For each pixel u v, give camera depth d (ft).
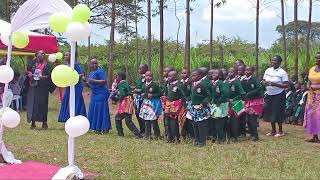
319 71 32.48
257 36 53.98
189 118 30.76
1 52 45.62
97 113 36.37
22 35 23.43
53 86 38.14
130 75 80.79
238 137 34.76
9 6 71.41
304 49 69.87
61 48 70.49
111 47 66.44
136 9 75.46
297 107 42.50
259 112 33.30
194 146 30.09
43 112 37.68
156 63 77.77
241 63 34.32
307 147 30.83
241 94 32.76
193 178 20.98
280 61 35.04
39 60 37.91
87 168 23.06
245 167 23.61
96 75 36.42
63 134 34.58
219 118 31.81
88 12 20.06
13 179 20.24
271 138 34.76
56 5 21.65
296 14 50.72
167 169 22.89
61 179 19.33
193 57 79.51
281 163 24.27
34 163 23.71
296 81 44.88
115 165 23.80
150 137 33.55
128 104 34.42
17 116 23.31
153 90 33.09
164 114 31.83
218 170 22.77
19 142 30.53
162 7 54.70
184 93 31.19
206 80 30.25
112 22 66.85
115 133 36.76
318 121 32.48
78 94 37.19
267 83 34.86
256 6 53.83
